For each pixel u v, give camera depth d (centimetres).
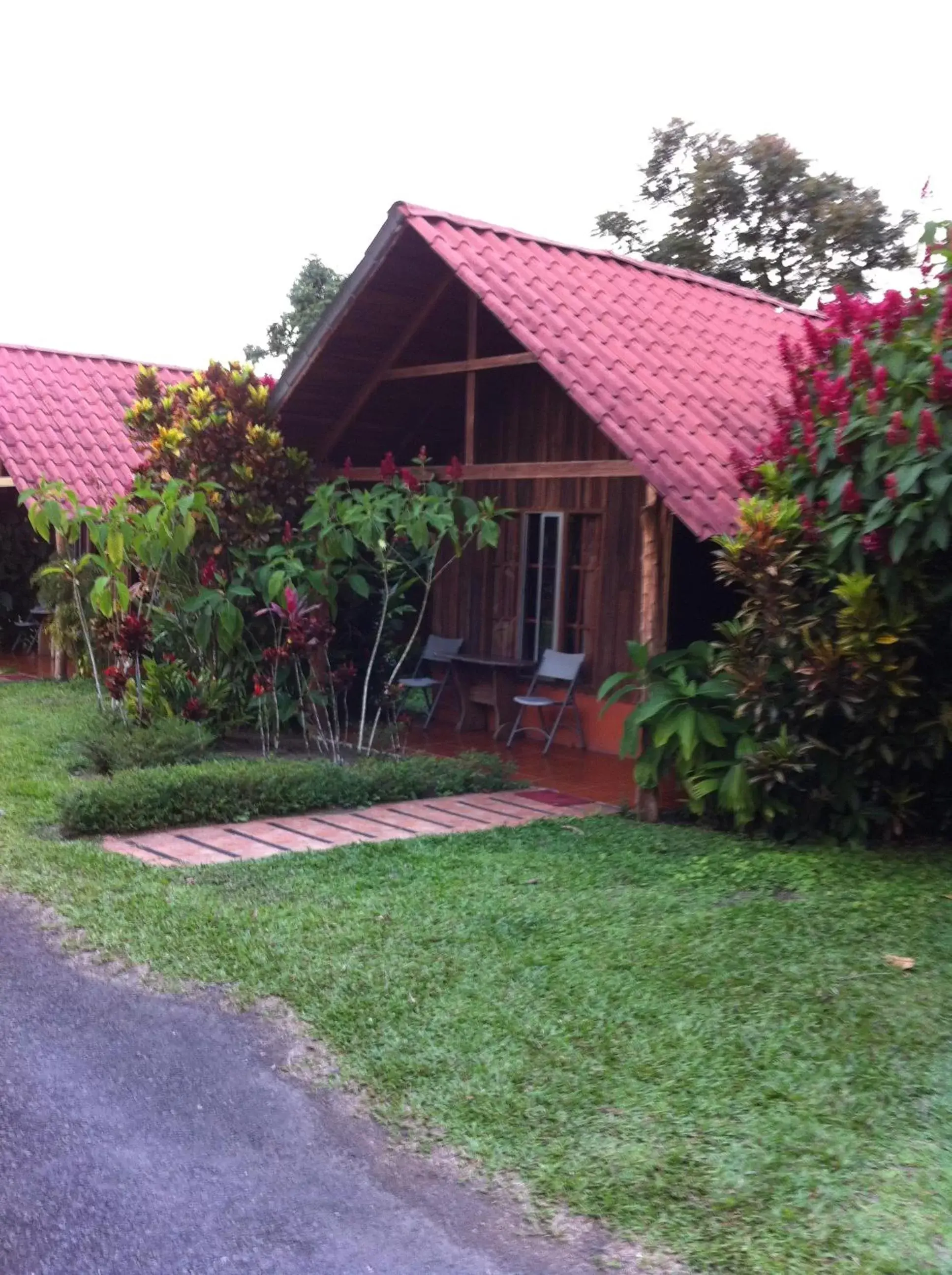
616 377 799
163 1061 430
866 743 659
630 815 769
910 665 630
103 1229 332
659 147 2286
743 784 679
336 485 984
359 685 1098
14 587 1614
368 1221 337
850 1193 337
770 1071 405
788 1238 319
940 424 600
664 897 582
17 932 550
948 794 699
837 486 639
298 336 2516
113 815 705
